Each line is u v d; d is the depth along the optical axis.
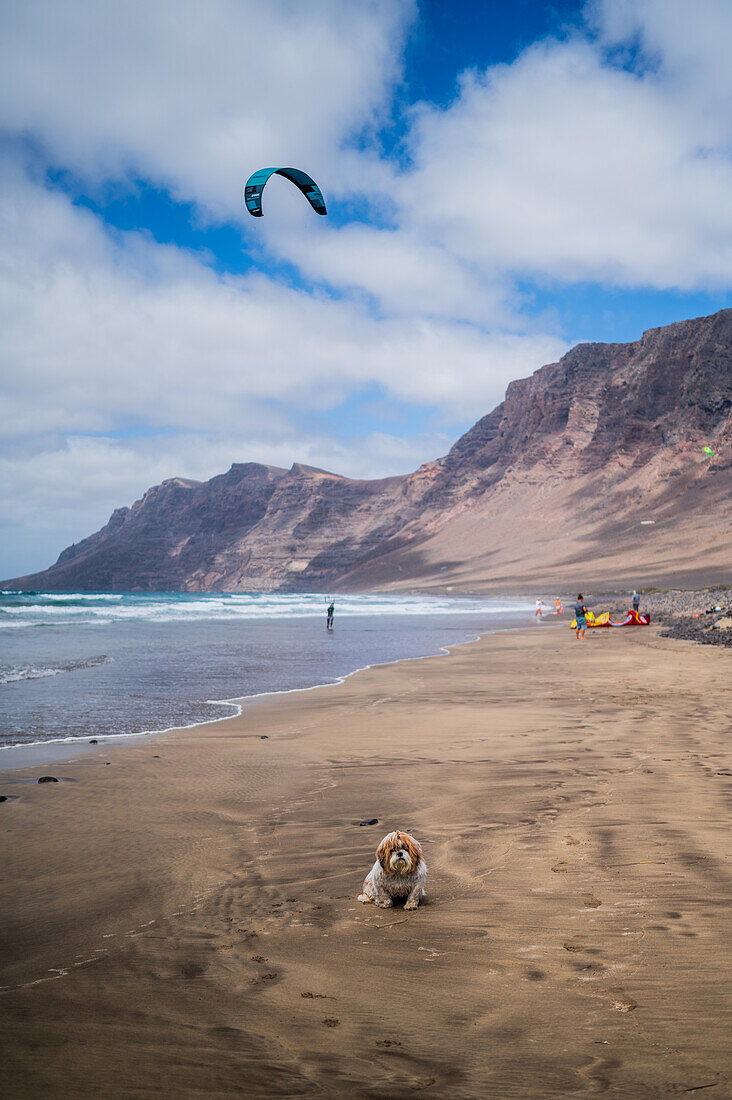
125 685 16.92
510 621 54.81
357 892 4.82
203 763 9.22
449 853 5.53
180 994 3.44
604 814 6.29
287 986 3.48
